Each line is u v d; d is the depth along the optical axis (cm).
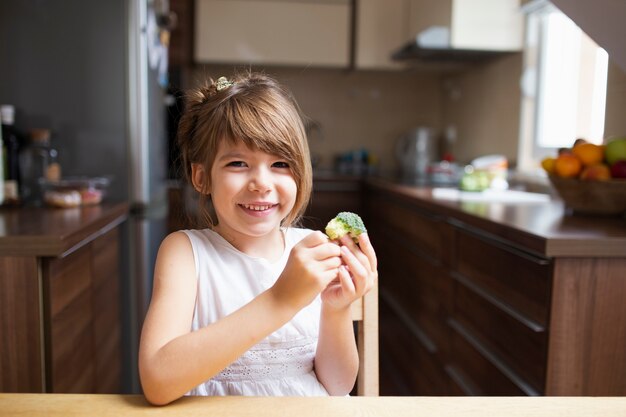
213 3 356
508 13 276
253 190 85
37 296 124
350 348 89
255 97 87
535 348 139
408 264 245
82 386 146
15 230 131
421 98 408
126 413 66
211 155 88
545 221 156
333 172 388
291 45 363
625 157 163
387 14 363
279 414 65
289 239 101
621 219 162
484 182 235
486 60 323
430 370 214
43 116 201
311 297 74
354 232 78
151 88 217
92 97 202
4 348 124
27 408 66
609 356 135
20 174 189
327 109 403
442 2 287
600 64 209
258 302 74
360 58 364
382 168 408
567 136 245
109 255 175
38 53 200
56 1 198
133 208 206
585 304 133
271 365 92
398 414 65
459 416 65
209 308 92
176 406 68
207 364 71
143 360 73
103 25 200
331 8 363
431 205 209
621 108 176
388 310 282
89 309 153
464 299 182
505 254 154
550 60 264
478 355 171
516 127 283
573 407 68
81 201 184
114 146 204
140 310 206
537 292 139
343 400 69
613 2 104
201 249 94
